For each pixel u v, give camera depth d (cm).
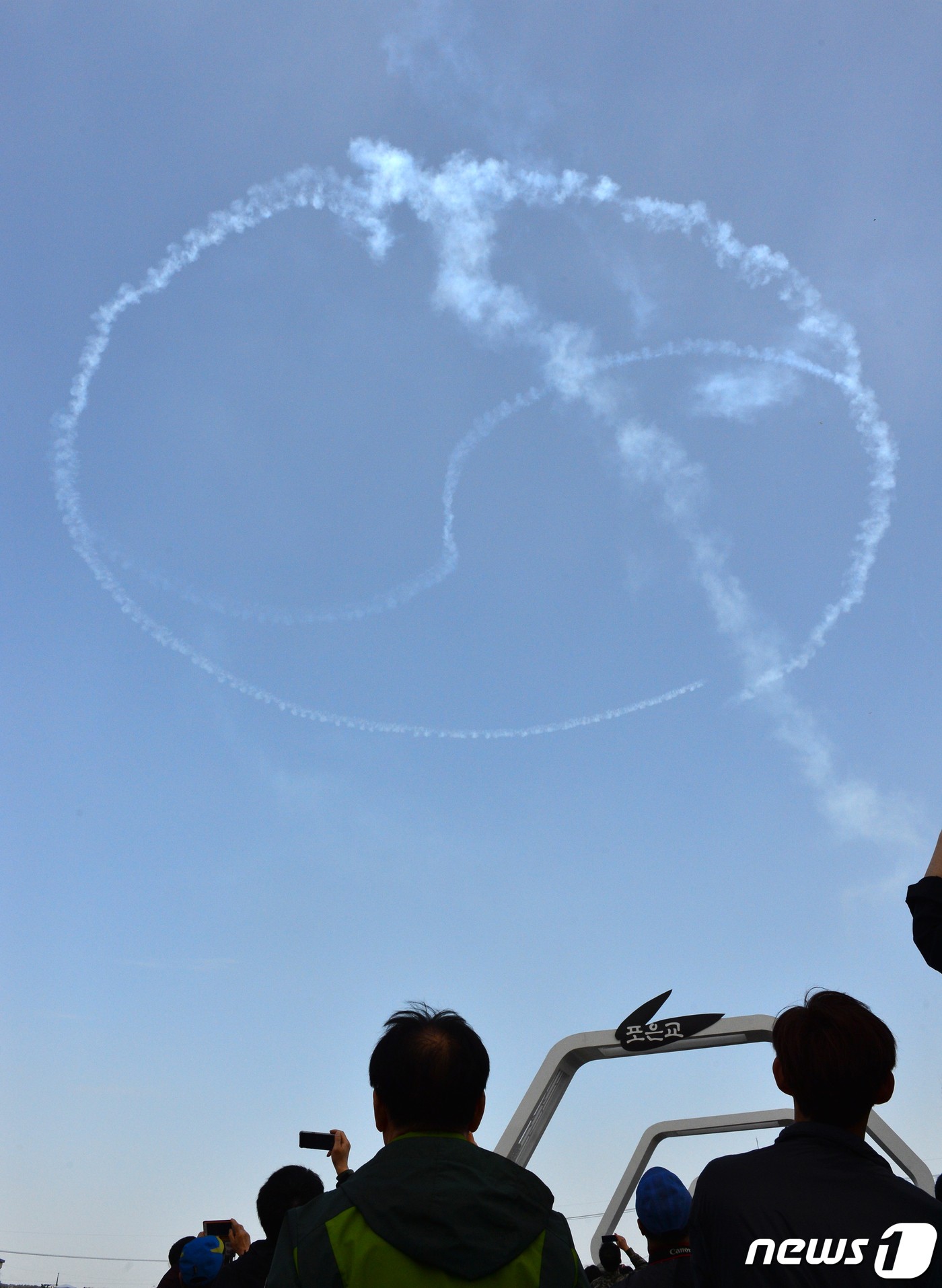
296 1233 298
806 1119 351
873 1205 318
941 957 354
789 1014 367
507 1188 304
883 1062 346
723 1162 351
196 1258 628
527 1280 287
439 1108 326
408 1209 289
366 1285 278
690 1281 512
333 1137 544
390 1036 344
